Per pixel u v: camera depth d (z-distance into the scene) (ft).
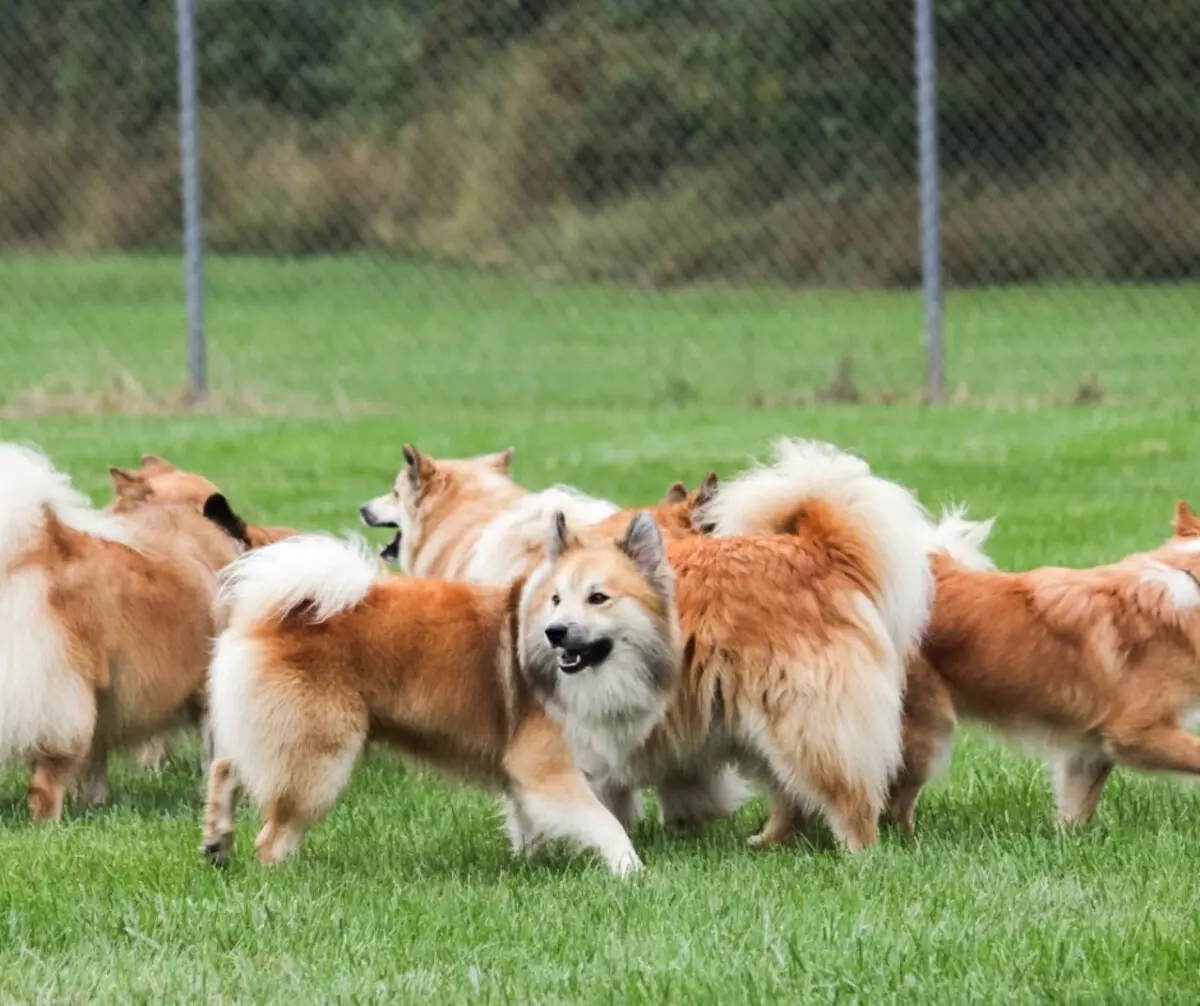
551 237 131.34
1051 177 116.47
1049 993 21.74
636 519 29.32
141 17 133.80
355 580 29.43
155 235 134.51
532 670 29.40
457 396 95.96
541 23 137.39
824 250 123.75
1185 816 32.22
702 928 24.70
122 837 31.71
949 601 32.17
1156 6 109.60
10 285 131.95
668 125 131.23
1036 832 30.45
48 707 32.68
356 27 134.10
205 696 35.63
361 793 35.47
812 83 125.08
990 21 116.47
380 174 133.80
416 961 23.82
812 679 29.37
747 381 97.81
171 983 22.86
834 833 29.89
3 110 135.33
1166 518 57.11
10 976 23.15
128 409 80.33
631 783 31.27
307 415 81.25
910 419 76.18
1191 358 96.12
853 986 22.00
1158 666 31.24
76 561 33.81
